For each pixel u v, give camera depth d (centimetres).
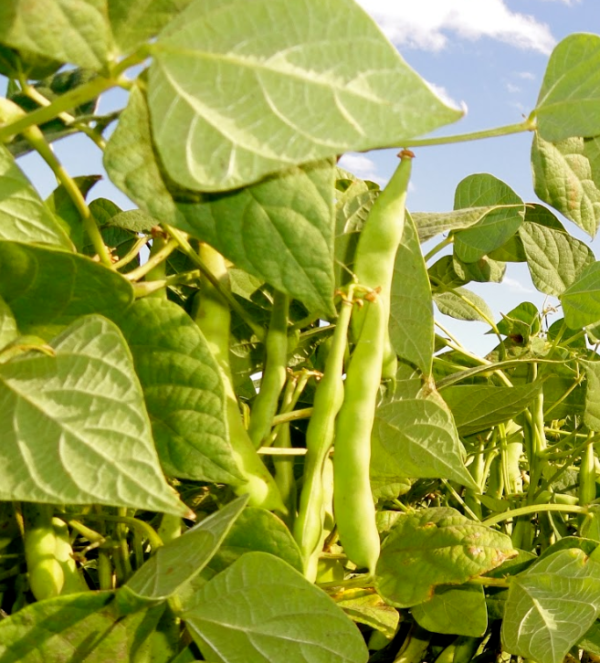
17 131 25
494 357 60
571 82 30
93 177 36
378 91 22
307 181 26
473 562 34
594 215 40
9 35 22
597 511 43
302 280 26
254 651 27
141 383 28
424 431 38
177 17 23
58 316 28
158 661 29
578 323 50
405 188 34
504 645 36
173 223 25
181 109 22
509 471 55
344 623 27
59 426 23
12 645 25
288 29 22
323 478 35
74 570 31
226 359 33
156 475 22
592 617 36
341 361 32
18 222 26
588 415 46
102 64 23
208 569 29
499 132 30
